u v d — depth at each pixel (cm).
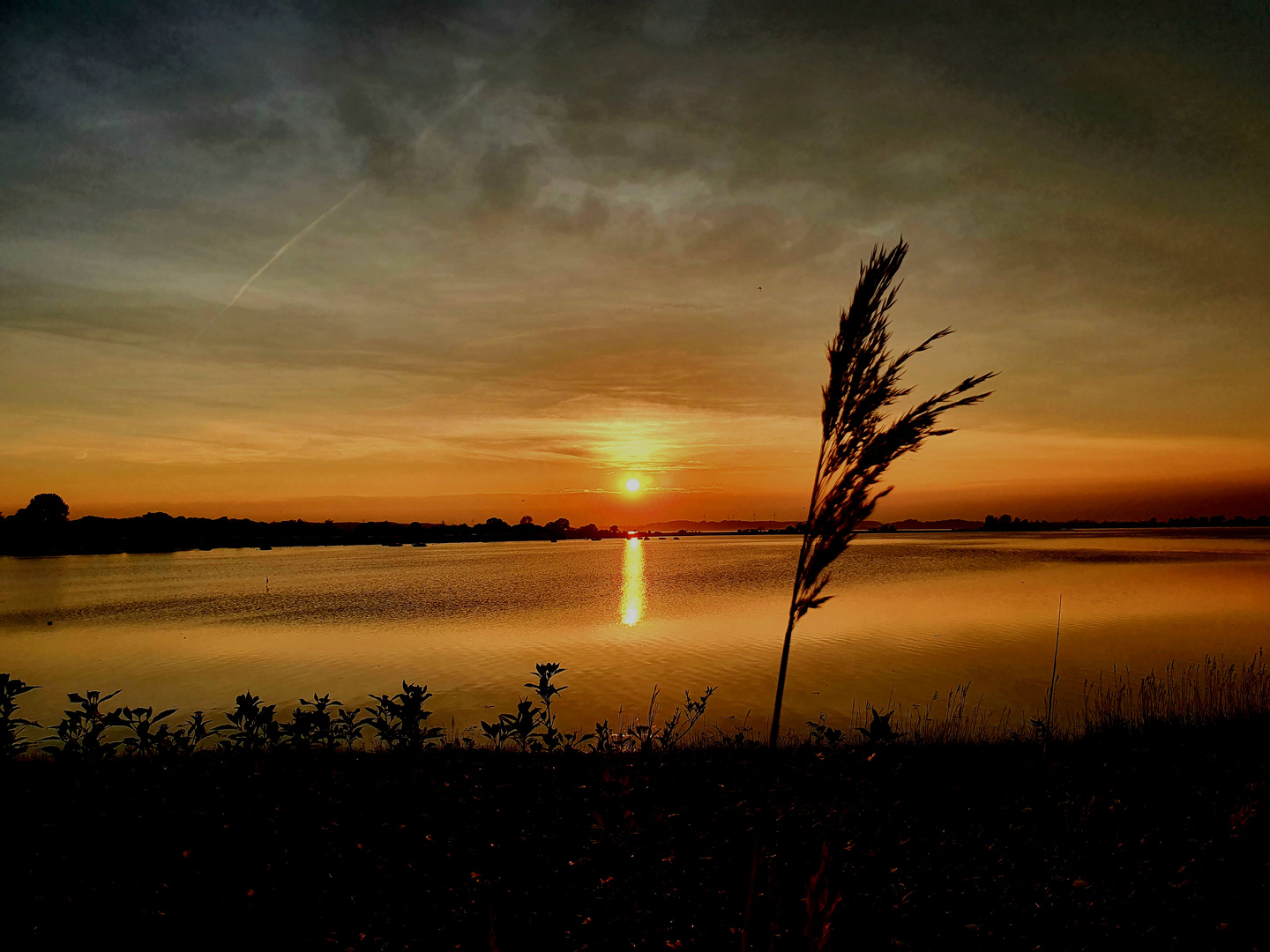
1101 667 2042
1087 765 1008
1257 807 765
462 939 500
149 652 2702
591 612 3831
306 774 848
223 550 16738
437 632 3125
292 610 4241
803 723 1467
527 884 578
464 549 17300
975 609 3506
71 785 770
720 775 887
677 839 662
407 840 656
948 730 1323
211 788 781
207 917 520
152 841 642
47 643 3041
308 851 632
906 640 2580
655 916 530
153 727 1473
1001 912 558
